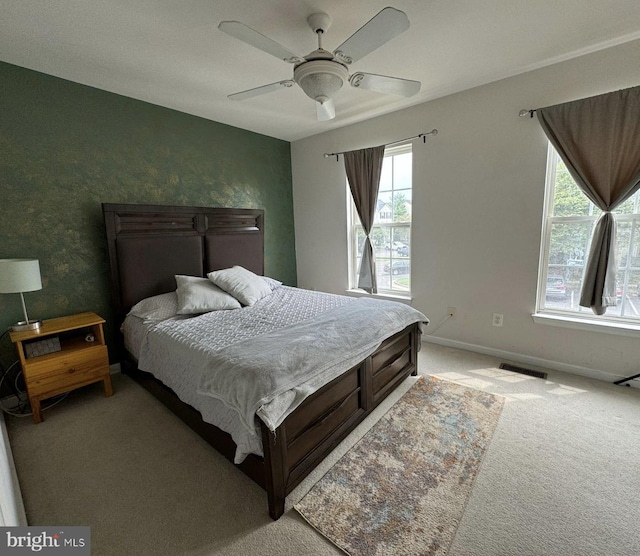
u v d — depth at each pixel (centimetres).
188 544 129
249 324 220
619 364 237
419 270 329
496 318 289
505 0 165
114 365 280
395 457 172
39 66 220
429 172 306
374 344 200
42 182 234
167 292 291
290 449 147
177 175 312
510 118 258
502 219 273
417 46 207
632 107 206
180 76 238
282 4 164
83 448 186
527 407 212
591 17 180
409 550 123
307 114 322
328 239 407
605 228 226
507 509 139
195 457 178
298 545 127
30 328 214
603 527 129
